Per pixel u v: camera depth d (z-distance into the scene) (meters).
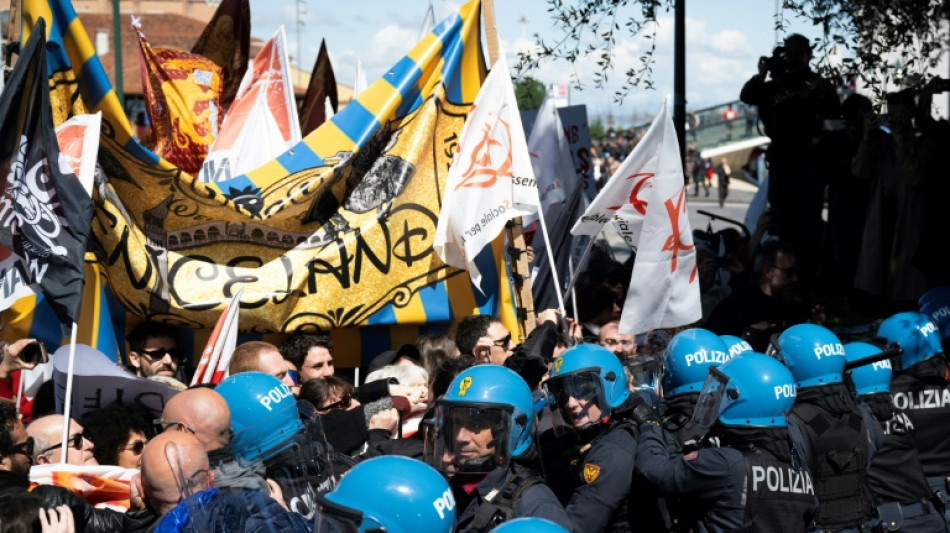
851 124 10.33
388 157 6.89
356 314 6.75
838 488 5.18
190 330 6.55
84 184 5.36
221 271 6.45
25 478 4.29
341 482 3.38
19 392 6.07
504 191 6.82
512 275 7.35
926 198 10.23
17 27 6.66
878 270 10.85
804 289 10.52
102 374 5.29
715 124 41.69
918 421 6.24
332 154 6.72
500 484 4.05
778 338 5.51
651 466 4.69
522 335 7.25
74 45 5.89
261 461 3.88
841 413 5.27
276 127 8.12
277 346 6.70
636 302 6.58
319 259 6.64
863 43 9.20
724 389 4.83
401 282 6.89
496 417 4.02
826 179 10.98
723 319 8.27
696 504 4.74
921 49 9.20
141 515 3.97
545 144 8.80
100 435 4.81
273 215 6.53
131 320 6.36
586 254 7.05
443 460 4.05
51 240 5.22
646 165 6.80
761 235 10.62
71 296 5.15
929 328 6.36
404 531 3.25
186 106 8.30
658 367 5.96
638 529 4.82
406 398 5.73
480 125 6.78
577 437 4.80
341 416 4.94
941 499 6.07
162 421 3.99
